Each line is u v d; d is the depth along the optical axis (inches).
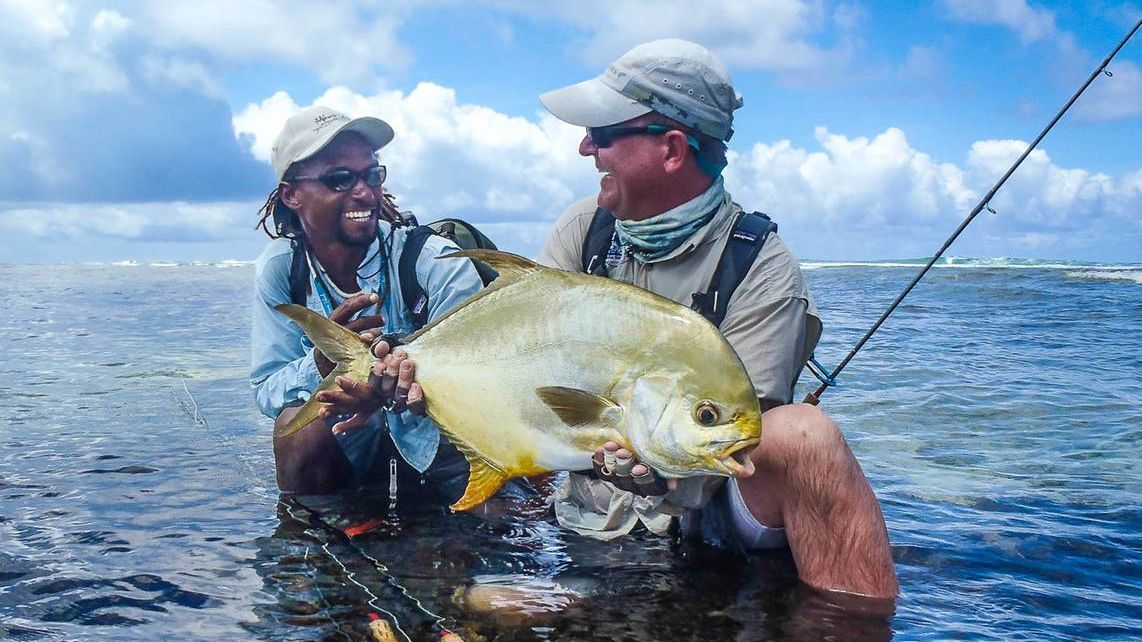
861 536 119.2
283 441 171.3
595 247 145.0
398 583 123.9
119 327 536.7
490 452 119.8
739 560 132.5
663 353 108.7
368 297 138.4
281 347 174.6
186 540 143.4
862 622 110.7
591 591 120.5
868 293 779.4
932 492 177.6
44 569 130.1
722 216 136.7
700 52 131.3
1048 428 242.7
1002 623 111.3
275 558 134.8
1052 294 710.5
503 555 135.9
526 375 115.7
